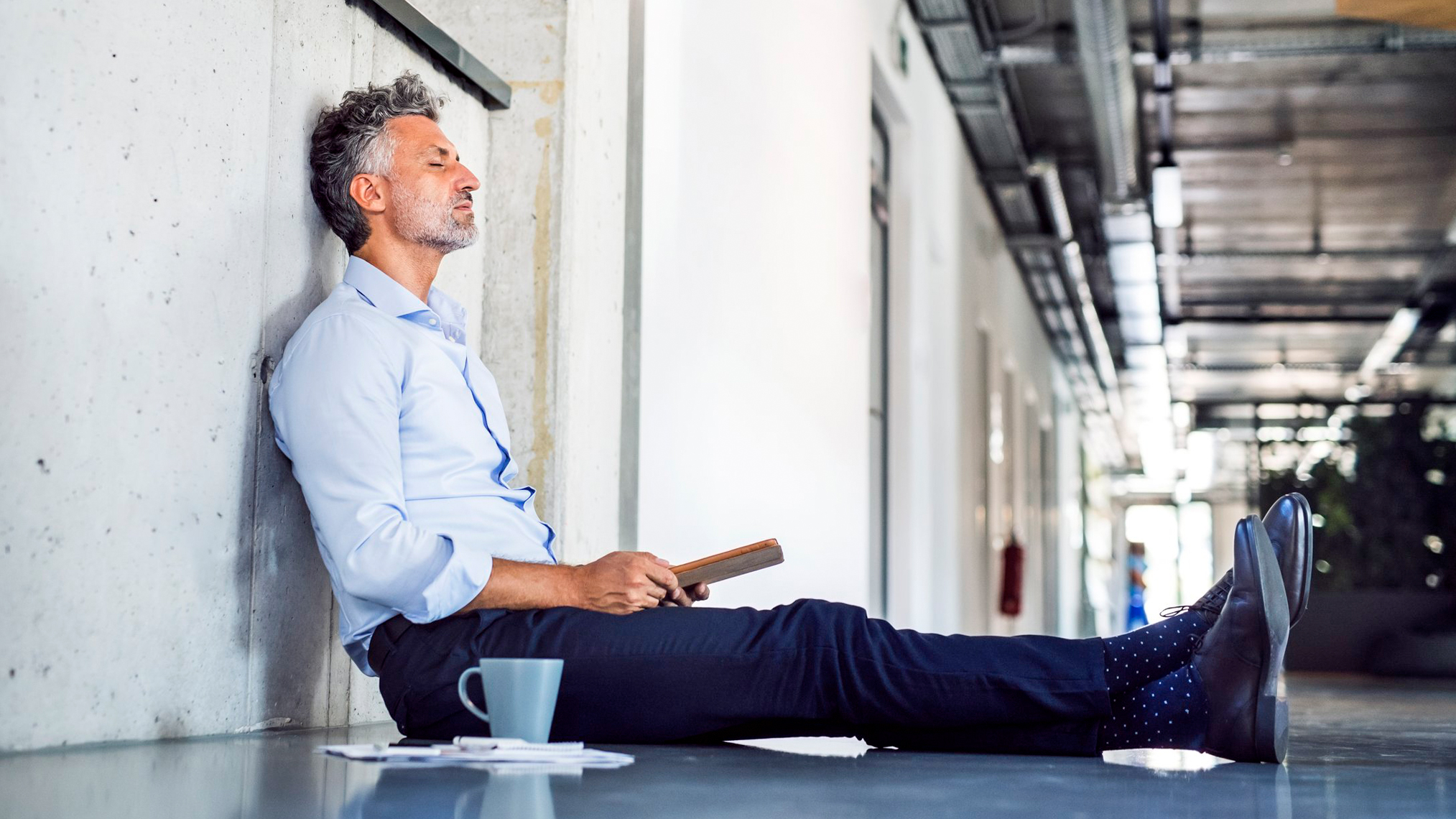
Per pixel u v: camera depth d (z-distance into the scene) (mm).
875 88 6723
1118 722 1979
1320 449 14023
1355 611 13148
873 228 6992
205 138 2070
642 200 3484
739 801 1374
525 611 2047
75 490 1797
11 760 1625
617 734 2014
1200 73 9172
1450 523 13547
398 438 2074
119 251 1878
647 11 3562
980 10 7688
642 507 3428
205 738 2025
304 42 2357
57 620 1771
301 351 2102
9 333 1686
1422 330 16062
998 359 11148
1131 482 32031
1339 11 4617
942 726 1977
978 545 9867
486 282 3078
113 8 1869
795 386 4766
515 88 3125
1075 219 12672
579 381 3102
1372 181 11344
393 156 2324
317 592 2359
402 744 1897
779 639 1978
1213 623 1997
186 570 2012
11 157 1690
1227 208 12164
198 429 2043
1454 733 3307
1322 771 1850
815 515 4965
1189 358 18438
